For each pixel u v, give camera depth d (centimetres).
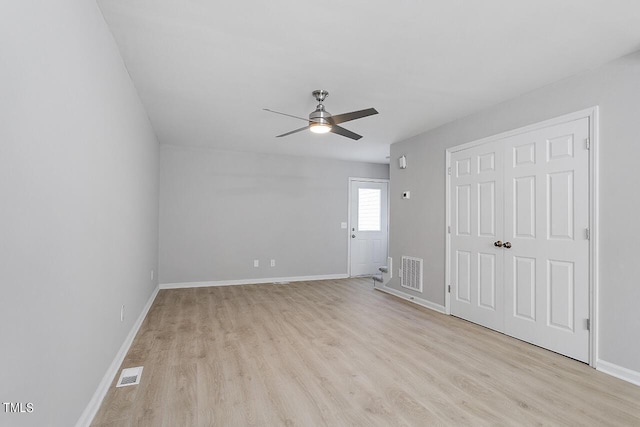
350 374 249
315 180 656
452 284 408
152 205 457
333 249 668
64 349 147
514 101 334
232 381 236
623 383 238
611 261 254
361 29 218
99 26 196
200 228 571
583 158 274
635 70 243
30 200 116
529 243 316
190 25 214
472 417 196
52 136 133
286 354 285
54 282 136
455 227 405
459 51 246
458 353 290
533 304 312
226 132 473
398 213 512
